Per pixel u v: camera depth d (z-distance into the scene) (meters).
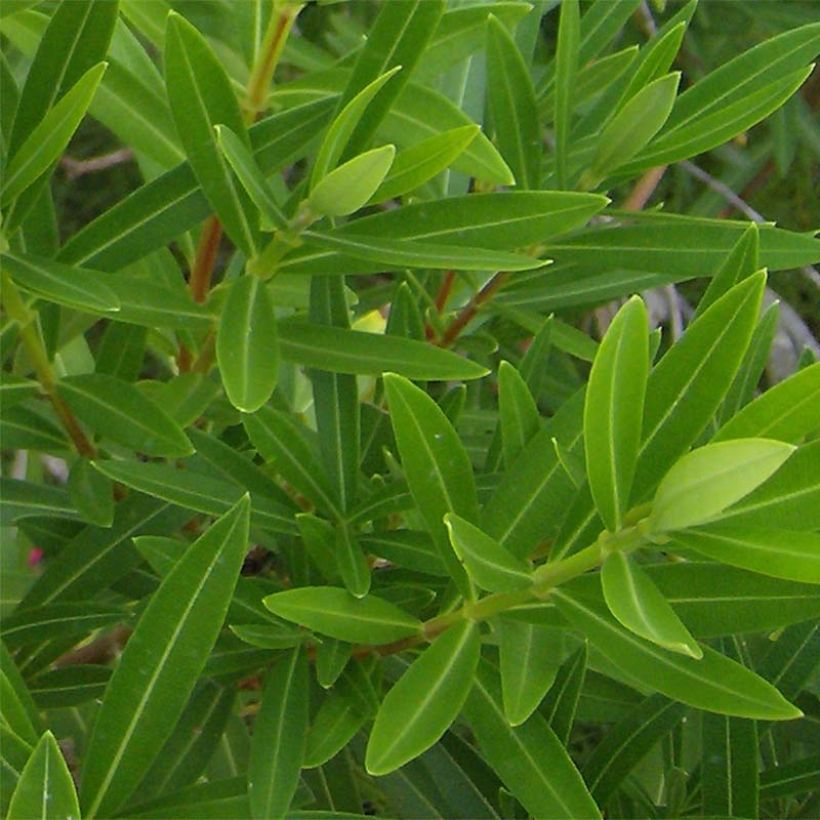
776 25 0.81
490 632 0.50
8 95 0.49
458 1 0.55
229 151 0.45
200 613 0.44
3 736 0.44
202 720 0.51
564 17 0.51
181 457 0.51
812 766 0.51
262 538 0.54
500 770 0.46
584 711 0.55
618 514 0.43
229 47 0.55
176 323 0.49
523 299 0.57
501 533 0.47
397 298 0.54
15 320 0.49
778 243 0.51
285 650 0.49
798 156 0.96
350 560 0.48
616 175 0.52
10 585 0.59
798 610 0.45
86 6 0.46
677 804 0.53
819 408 0.43
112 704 0.44
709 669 0.44
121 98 0.51
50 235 0.50
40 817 0.42
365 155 0.46
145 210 0.49
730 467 0.41
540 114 0.58
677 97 0.53
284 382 0.62
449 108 0.51
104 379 0.50
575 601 0.45
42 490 0.53
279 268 0.48
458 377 0.49
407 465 0.46
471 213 0.48
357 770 0.56
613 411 0.43
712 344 0.44
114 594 0.56
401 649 0.49
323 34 0.71
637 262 0.53
